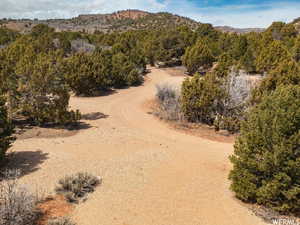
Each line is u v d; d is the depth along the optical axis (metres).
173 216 7.02
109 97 24.09
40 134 12.84
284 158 6.82
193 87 16.08
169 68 42.72
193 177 9.39
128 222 6.63
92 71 23.58
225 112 16.28
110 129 14.67
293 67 18.16
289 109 6.95
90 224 6.41
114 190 8.09
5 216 5.61
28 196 6.30
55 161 9.89
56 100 14.24
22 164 9.47
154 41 45.53
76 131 13.77
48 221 6.19
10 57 23.12
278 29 52.38
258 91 15.58
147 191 8.20
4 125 9.09
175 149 12.34
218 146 13.26
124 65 30.34
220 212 7.32
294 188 6.73
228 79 17.20
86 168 9.48
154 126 16.12
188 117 17.08
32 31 59.97
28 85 13.66
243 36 42.47
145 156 11.09
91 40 55.84
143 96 25.02
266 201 7.35
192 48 37.53
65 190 7.70
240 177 7.62
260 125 7.44
